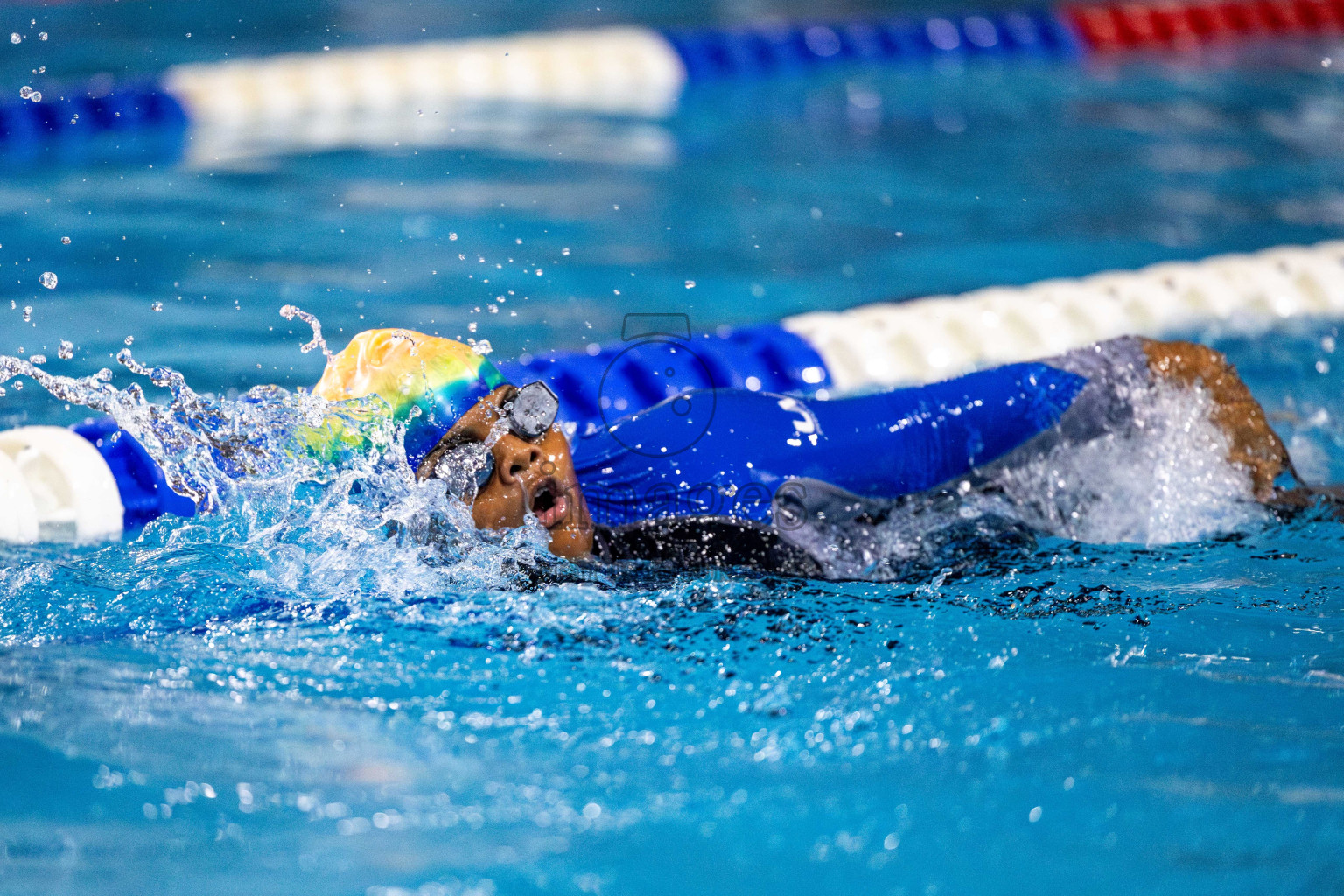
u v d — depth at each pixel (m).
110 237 14.86
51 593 6.97
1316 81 24.08
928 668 6.07
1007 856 4.55
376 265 14.05
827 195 17.56
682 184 17.92
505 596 6.48
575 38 25.53
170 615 6.62
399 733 5.43
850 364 12.23
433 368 6.50
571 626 6.32
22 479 8.67
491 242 15.07
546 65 24.39
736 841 4.64
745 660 6.09
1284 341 12.91
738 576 6.82
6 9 28.78
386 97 22.98
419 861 4.47
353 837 4.61
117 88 20.97
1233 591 7.11
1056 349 12.89
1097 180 18.28
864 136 20.77
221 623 6.53
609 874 4.41
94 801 4.84
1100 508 8.04
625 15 29.88
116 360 11.15
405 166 18.45
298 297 12.98
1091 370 8.31
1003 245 15.53
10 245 14.52
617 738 5.41
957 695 5.82
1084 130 21.03
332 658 6.14
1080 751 5.30
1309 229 16.03
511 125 21.30
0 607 6.79
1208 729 5.51
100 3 29.84
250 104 21.73
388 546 6.65
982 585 7.03
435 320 12.42
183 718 5.55
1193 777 5.11
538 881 4.36
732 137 20.58
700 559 6.85
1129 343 8.56
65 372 10.84
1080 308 13.39
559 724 5.53
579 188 17.61
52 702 5.69
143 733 5.40
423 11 30.02
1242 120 21.47
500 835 4.65
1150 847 4.59
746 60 25.53
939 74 25.19
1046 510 7.97
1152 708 5.72
